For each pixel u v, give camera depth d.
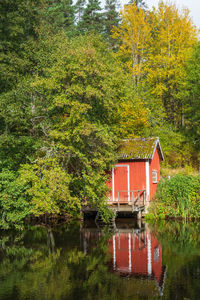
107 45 25.84
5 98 18.20
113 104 19.17
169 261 11.62
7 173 17.42
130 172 22.98
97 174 17.98
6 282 9.79
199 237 15.59
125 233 16.97
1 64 21.31
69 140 17.48
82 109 16.64
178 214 20.97
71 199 17.02
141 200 22.55
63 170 17.61
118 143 23.84
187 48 34.12
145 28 33.88
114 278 9.98
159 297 8.48
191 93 32.53
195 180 20.95
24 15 24.83
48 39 22.77
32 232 17.62
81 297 8.56
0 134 19.45
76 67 17.08
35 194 16.36
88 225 19.89
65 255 12.67
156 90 33.12
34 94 19.58
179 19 34.38
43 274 10.46
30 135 20.16
